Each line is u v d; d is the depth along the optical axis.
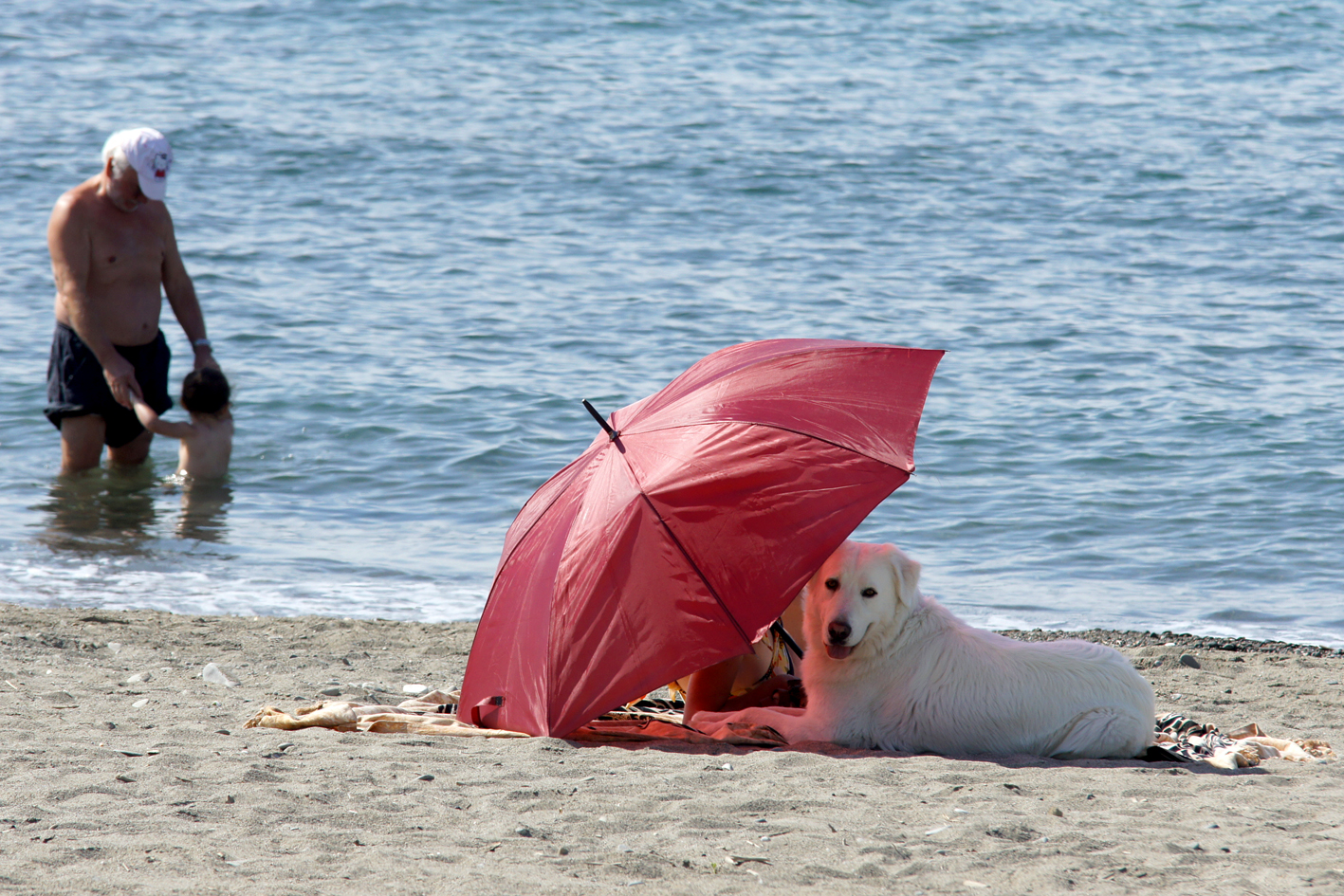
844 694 19.80
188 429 43.94
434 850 14.71
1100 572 36.50
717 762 18.41
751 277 72.44
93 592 33.59
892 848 14.84
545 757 18.61
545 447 47.59
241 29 150.75
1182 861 14.48
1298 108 122.62
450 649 28.30
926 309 66.38
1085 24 162.25
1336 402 51.84
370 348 59.09
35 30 145.38
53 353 43.31
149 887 13.20
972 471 45.12
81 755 18.16
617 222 85.31
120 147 41.06
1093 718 19.12
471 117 115.44
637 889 13.56
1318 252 78.44
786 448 19.12
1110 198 92.69
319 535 39.62
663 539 19.00
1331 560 37.12
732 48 148.25
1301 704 24.64
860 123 116.31
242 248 76.06
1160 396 52.97
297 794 16.59
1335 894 13.46
